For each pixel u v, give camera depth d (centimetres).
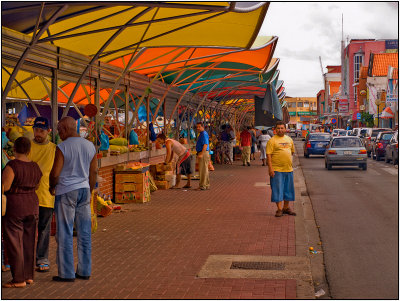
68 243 697
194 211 1277
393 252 889
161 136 1833
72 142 707
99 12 927
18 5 729
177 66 1700
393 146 2997
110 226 1087
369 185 1938
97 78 1251
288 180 1204
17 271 665
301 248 881
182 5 775
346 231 1073
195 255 834
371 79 7350
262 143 2877
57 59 1033
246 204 1394
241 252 853
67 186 699
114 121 1739
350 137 2741
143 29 1137
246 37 1274
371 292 670
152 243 924
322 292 667
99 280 699
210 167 2405
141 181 1400
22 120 1443
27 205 670
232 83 2536
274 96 2319
